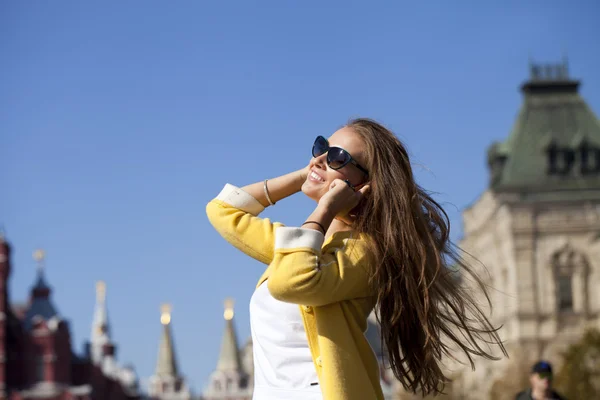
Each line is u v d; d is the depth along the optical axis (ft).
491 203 330.34
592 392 201.87
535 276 317.83
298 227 16.87
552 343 311.88
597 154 326.65
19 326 350.02
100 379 402.11
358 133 18.07
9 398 341.62
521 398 44.11
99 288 549.13
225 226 18.51
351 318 17.03
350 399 16.52
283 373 17.01
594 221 319.47
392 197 17.53
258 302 17.43
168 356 631.97
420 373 17.97
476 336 18.30
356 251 17.08
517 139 334.85
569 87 339.57
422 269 17.13
